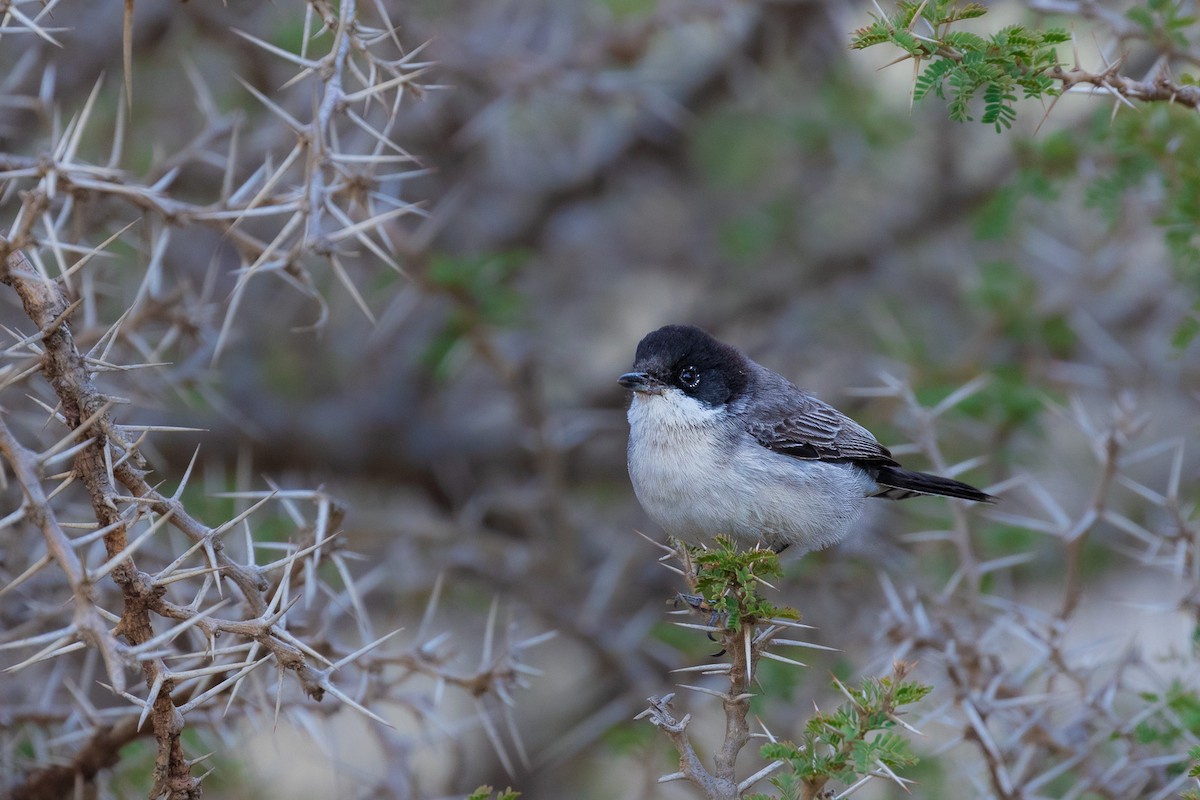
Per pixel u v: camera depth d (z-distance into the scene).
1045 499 9.34
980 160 15.74
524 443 12.91
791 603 12.21
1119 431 8.86
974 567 9.38
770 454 9.48
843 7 13.63
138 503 5.24
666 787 10.29
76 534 8.42
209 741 8.39
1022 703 8.14
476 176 14.91
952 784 9.83
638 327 17.34
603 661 12.31
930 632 8.76
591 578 12.73
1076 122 11.84
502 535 14.84
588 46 12.73
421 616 13.05
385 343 14.65
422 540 12.85
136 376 9.23
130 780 8.60
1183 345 10.95
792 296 15.38
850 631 11.52
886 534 12.39
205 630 5.18
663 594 13.63
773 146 16.38
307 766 12.56
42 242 5.73
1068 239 15.20
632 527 13.07
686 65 15.68
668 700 6.06
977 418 12.58
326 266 13.45
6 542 8.29
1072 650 9.05
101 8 12.24
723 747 6.07
